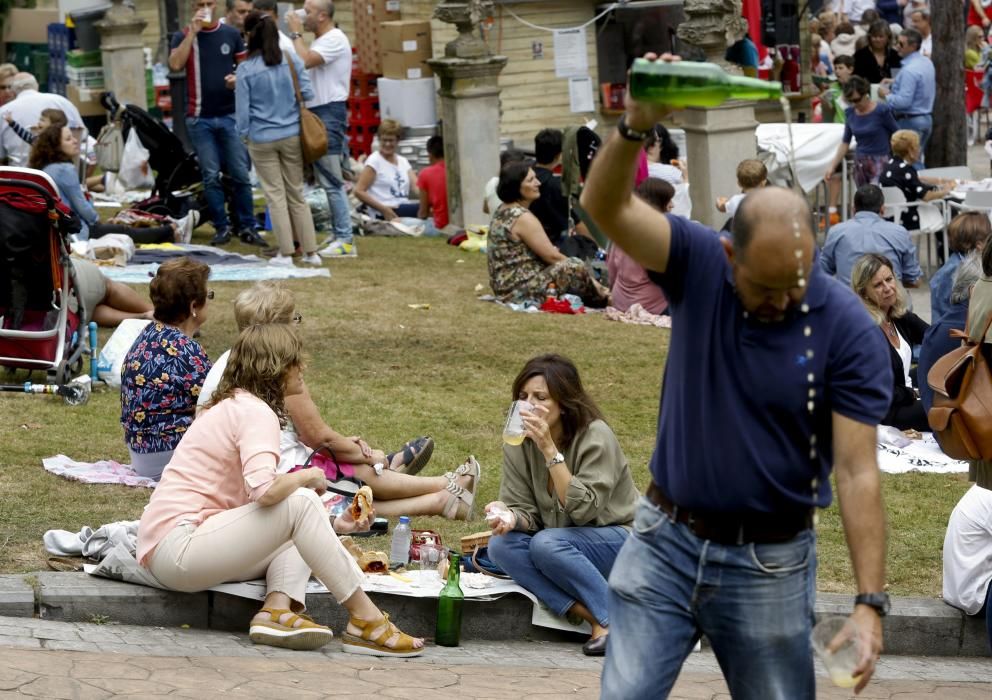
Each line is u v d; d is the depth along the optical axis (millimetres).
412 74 20891
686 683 6645
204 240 17016
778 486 4246
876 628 4137
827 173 17703
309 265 15781
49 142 13672
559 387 7051
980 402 7195
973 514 7434
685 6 16875
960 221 11344
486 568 7387
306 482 6562
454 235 17938
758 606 4324
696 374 4285
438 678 6230
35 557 7301
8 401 10312
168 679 5789
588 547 7027
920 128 20109
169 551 6547
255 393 6781
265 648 6473
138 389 8570
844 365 4203
